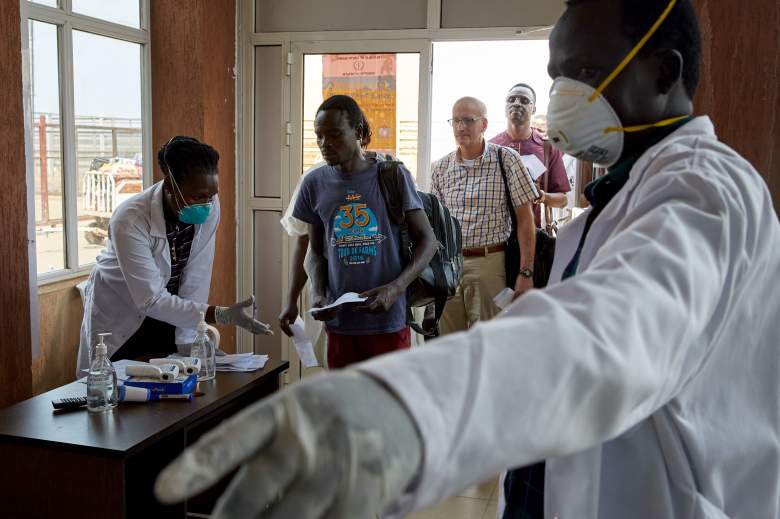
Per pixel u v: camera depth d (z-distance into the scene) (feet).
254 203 15.70
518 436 1.38
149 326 9.51
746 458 2.51
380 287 8.44
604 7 2.51
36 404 7.66
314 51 15.02
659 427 2.45
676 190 2.03
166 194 8.84
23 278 9.23
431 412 1.29
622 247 1.84
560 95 2.64
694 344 2.04
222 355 9.48
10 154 8.93
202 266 9.57
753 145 10.19
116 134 13.04
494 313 12.85
